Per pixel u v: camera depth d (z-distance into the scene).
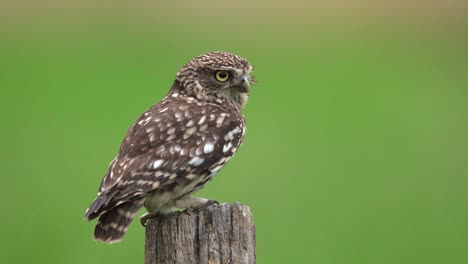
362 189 17.31
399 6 32.03
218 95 8.78
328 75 23.78
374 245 15.55
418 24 30.20
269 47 26.92
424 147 19.11
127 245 14.67
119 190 7.59
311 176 17.44
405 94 22.20
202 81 8.73
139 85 21.81
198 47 26.23
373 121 20.41
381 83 23.09
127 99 20.77
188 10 29.83
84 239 15.37
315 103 21.39
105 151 18.05
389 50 27.23
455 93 22.36
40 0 29.95
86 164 17.53
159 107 8.55
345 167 18.05
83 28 27.38
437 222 16.47
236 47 26.55
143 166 7.79
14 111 19.98
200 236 7.04
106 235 7.52
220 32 27.77
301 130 19.55
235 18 29.09
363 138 19.39
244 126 8.54
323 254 14.99
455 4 31.56
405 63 25.61
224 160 8.20
